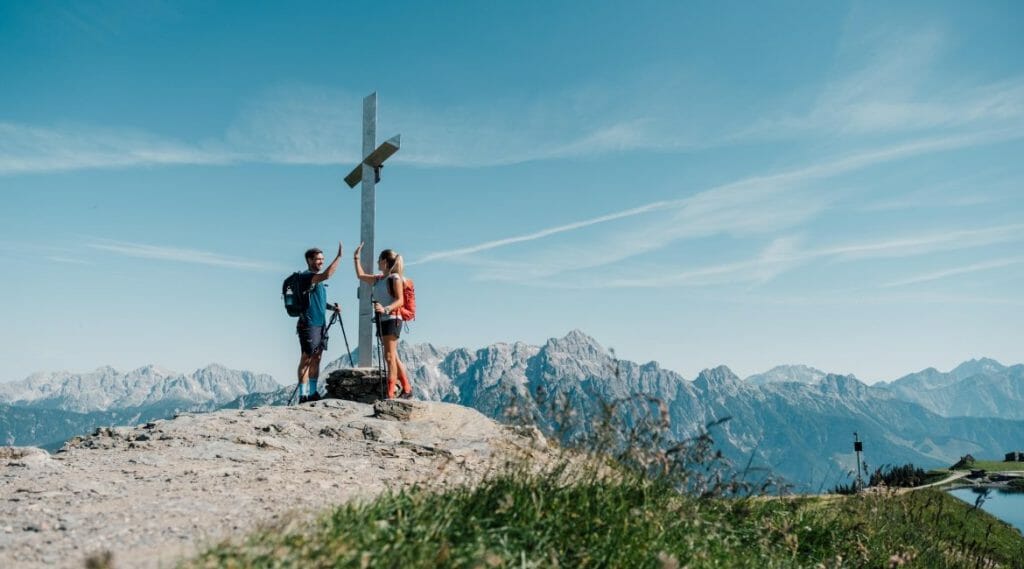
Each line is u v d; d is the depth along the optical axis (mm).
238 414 14242
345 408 15375
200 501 7102
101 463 9609
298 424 13625
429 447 11742
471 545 5348
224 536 5535
